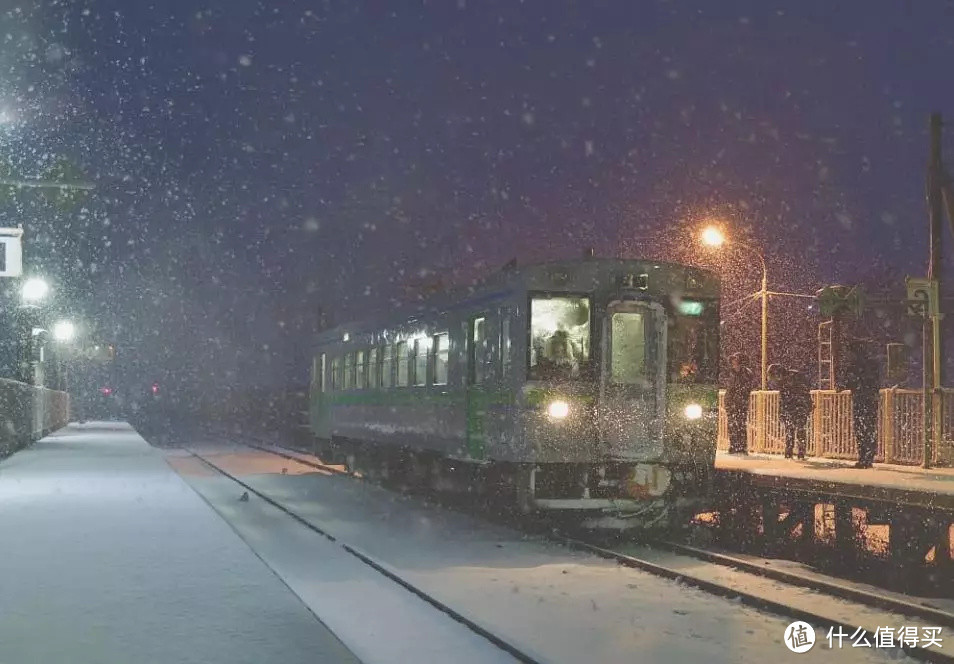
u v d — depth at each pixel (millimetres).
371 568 11664
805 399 17594
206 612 7836
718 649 7895
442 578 11078
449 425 17047
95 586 8883
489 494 15539
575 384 14312
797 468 15531
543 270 14391
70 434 47969
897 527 12188
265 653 6594
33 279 33625
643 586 10633
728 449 19719
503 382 14797
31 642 6836
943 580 11812
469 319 16312
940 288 16266
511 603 9680
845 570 13258
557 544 13867
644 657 7617
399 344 20141
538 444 14164
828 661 7621
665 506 14383
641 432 14336
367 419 22406
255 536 14711
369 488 22781
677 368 14609
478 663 7426
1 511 14828
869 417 15445
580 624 8750
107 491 18094
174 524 13281
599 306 14453
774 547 14531
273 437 57156
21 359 39531
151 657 6469
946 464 15445
